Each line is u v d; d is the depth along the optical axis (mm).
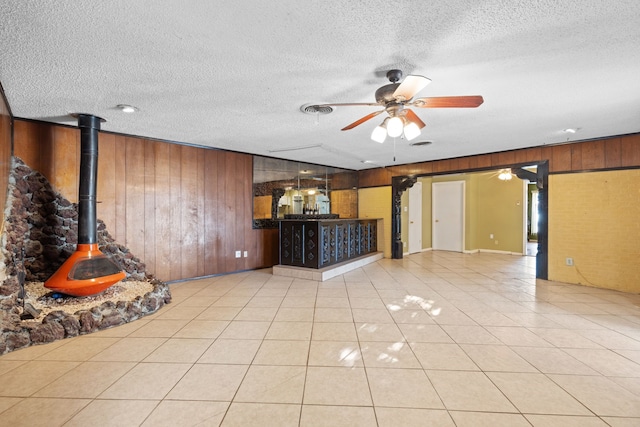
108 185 3859
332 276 4832
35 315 2664
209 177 4832
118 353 2293
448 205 8141
